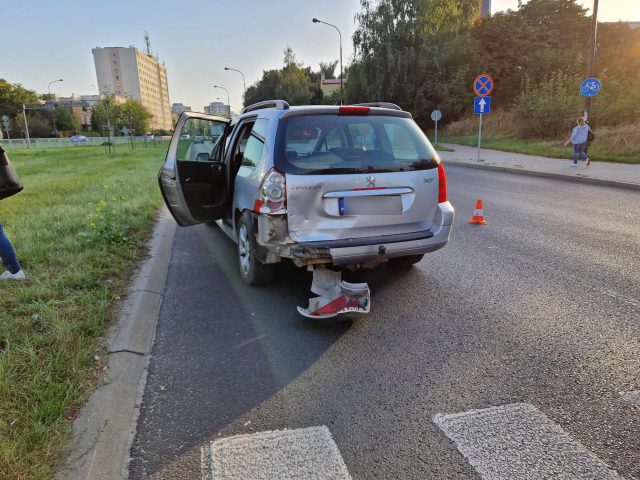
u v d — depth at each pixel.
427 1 39.59
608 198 9.91
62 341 3.26
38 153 35.78
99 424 2.50
